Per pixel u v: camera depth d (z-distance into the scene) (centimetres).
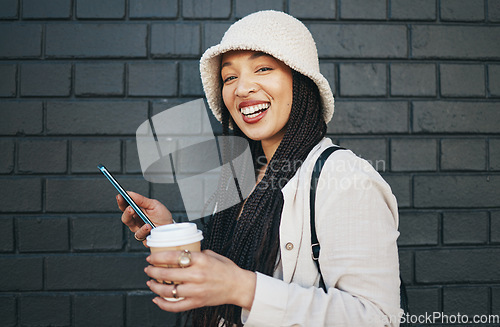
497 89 199
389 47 198
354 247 72
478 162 198
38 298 190
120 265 193
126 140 195
